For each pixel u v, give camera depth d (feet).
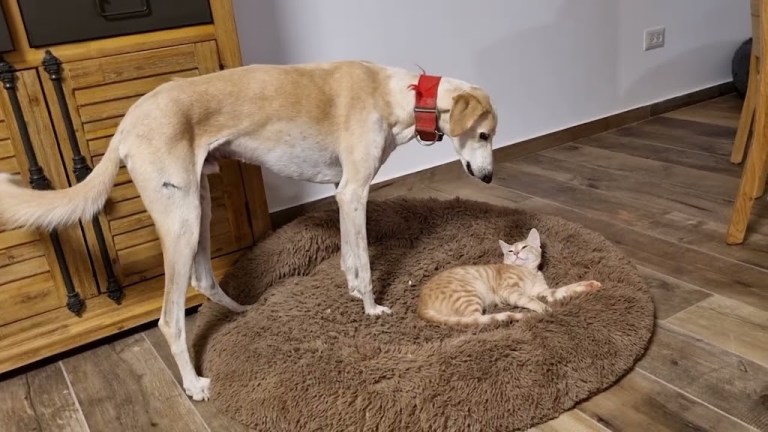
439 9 8.46
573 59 10.07
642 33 10.76
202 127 4.75
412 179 8.94
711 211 7.44
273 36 7.24
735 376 4.67
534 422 4.35
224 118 4.81
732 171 8.58
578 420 4.39
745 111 8.42
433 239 6.78
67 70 4.97
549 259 6.28
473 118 4.96
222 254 6.34
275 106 4.92
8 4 4.62
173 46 5.36
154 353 5.63
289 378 4.61
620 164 9.26
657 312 5.53
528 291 5.64
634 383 4.70
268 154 5.08
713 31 11.78
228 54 5.63
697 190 8.08
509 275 5.65
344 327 5.35
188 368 4.92
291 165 5.22
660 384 4.66
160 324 4.85
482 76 9.18
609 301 5.20
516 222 6.89
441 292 5.47
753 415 4.29
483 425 4.27
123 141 4.57
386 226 6.81
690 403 4.45
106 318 5.66
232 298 6.01
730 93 12.30
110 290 5.65
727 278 5.98
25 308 5.36
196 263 5.42
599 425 4.33
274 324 5.35
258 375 4.74
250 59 7.14
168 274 4.71
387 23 8.09
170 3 5.24
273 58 7.30
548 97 10.01
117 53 5.13
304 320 5.44
